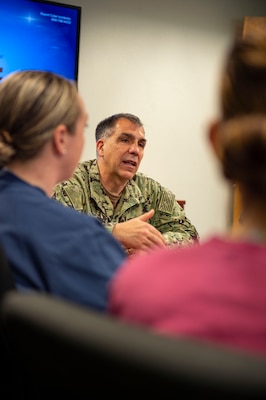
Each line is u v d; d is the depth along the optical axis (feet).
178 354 1.62
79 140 4.18
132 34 14.16
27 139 3.89
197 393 1.56
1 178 3.98
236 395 1.51
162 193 9.60
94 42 13.73
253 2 15.71
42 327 1.94
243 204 2.30
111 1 13.85
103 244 3.80
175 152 14.94
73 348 1.83
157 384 1.64
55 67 12.89
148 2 14.30
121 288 2.28
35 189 3.94
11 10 12.30
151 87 14.52
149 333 1.74
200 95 15.11
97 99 13.88
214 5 15.17
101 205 8.93
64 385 2.03
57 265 3.62
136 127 8.95
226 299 1.97
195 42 14.98
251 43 2.27
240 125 2.17
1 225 3.73
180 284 2.10
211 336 1.93
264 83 2.16
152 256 2.33
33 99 3.90
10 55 12.39
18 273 3.61
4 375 3.24
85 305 3.59
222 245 2.19
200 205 15.31
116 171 8.87
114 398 1.84
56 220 3.77
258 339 1.88
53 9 12.73
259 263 2.04
